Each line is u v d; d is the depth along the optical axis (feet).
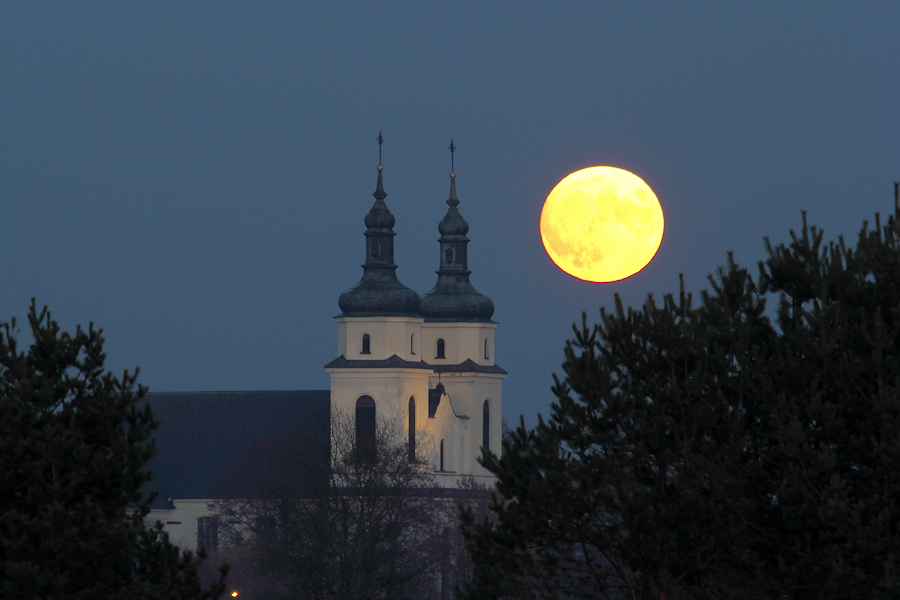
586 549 492.13
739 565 474.49
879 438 459.32
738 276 498.69
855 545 444.96
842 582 437.58
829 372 470.80
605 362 492.95
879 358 460.96
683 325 491.31
